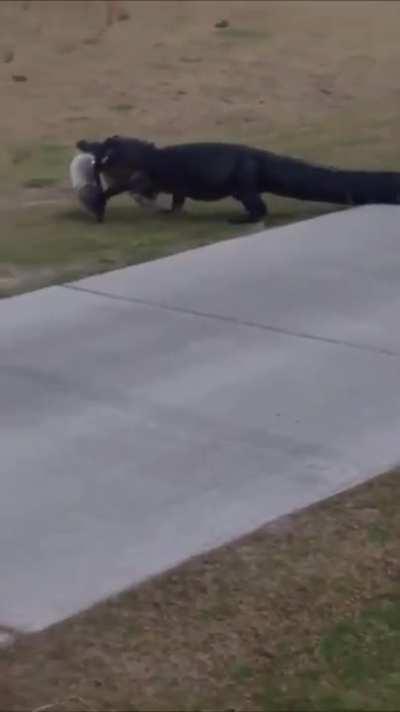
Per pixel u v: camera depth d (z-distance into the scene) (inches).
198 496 252.4
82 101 581.6
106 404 288.8
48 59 655.1
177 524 242.2
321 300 347.6
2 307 340.8
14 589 222.5
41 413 284.8
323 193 422.3
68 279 362.0
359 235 398.9
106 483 256.5
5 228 411.5
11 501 249.9
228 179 414.3
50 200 442.0
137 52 673.6
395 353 315.6
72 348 316.2
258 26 737.6
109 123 546.0
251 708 193.9
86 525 241.9
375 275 366.0
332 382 300.2
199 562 230.4
